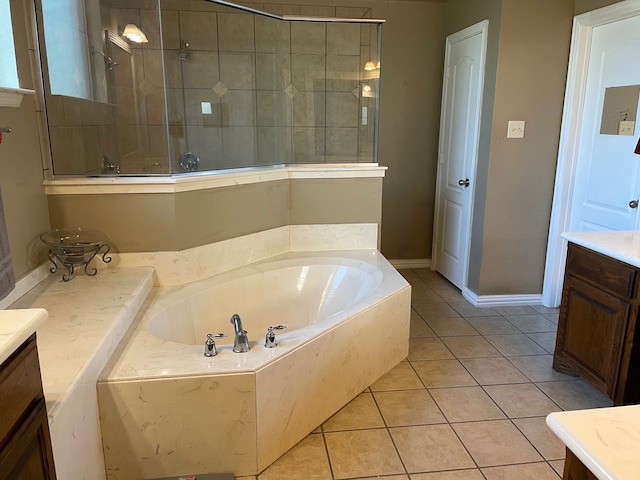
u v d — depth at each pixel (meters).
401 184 4.53
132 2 2.96
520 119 3.45
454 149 4.11
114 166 2.79
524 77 3.38
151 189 2.59
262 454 1.97
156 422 1.84
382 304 2.63
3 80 2.19
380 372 2.72
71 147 2.65
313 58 3.43
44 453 1.16
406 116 4.38
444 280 4.39
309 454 2.09
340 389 2.39
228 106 3.28
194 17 3.12
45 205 2.51
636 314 2.16
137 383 1.79
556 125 3.49
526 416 2.37
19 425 1.03
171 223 2.65
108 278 2.50
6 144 2.10
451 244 4.24
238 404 1.88
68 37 2.61
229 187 2.94
